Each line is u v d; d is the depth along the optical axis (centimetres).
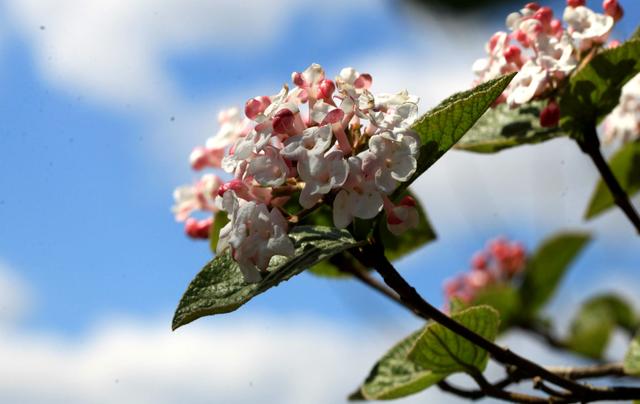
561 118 79
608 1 77
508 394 75
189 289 70
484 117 82
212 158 85
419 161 70
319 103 68
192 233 86
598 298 127
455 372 76
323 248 69
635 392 72
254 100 69
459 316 75
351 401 82
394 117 68
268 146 68
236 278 70
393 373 80
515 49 76
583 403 73
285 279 68
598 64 77
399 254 90
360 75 70
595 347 124
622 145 92
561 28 76
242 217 68
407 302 71
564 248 127
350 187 68
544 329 128
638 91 88
